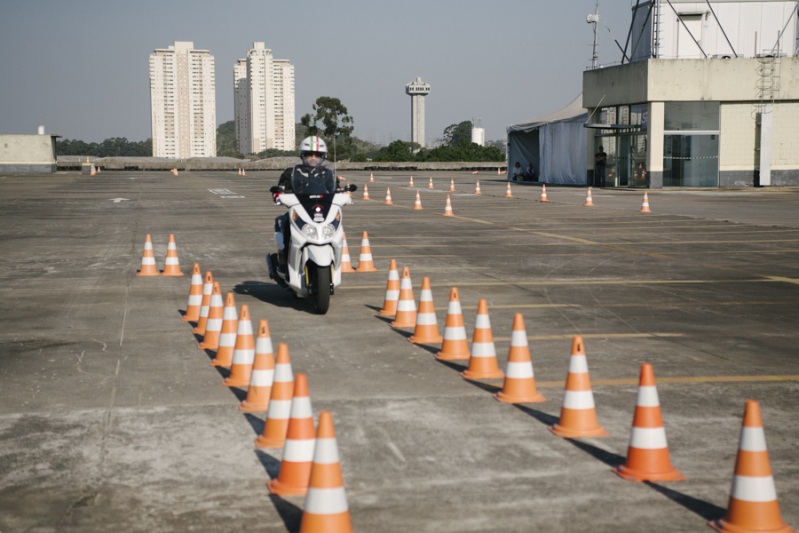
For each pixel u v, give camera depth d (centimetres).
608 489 471
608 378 723
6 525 427
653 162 4075
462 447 542
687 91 4041
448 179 6119
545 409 630
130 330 934
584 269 1443
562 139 5009
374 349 832
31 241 1881
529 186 4831
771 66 4050
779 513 408
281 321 981
